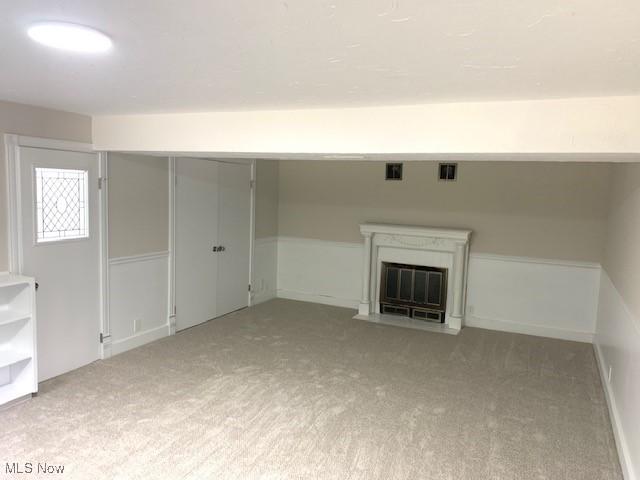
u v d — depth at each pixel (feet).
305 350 15.35
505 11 3.95
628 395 9.37
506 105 7.75
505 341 16.84
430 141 8.42
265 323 18.30
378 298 20.16
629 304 10.21
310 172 21.56
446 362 14.61
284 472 8.63
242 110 10.16
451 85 6.78
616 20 4.02
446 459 9.25
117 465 8.64
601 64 5.37
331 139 9.41
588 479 8.73
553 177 16.97
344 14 4.21
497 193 17.88
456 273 18.12
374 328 18.06
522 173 17.42
